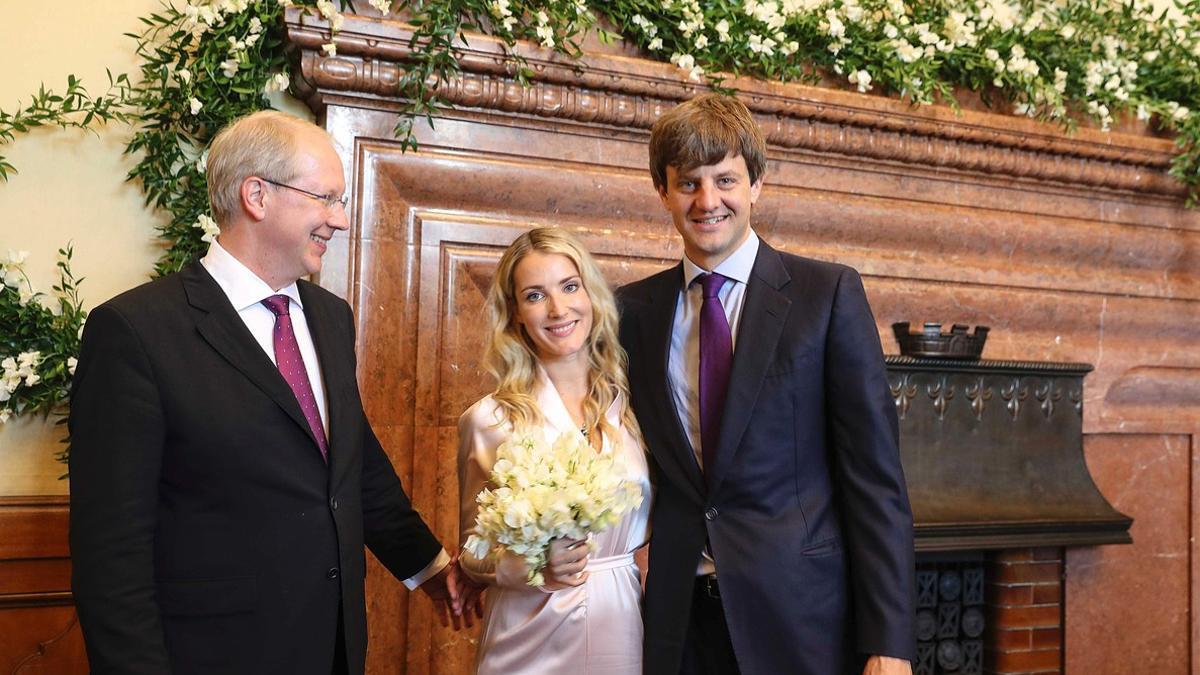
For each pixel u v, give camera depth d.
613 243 3.12
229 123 2.72
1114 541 3.49
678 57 3.06
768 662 1.96
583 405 2.16
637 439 2.17
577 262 2.15
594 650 2.02
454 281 2.95
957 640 3.64
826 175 3.42
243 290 1.92
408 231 2.90
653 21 3.14
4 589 2.61
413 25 2.75
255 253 1.92
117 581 1.69
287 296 2.00
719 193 2.05
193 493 1.80
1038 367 3.49
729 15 3.17
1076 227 3.78
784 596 1.97
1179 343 4.00
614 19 3.12
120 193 2.78
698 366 2.13
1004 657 3.62
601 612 2.04
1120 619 3.83
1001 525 3.28
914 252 3.59
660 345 2.17
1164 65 3.84
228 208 1.92
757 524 2.01
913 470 3.29
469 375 2.96
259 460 1.82
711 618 2.06
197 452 1.78
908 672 1.90
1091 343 3.86
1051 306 3.76
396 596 2.87
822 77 3.44
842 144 3.36
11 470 2.65
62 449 2.70
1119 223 3.90
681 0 3.11
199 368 1.81
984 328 3.39
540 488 1.76
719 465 2.01
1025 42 3.65
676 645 2.02
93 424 1.75
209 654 1.78
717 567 1.99
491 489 2.07
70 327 2.64
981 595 3.67
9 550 2.61
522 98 2.94
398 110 2.86
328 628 1.88
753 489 2.01
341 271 2.80
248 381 1.84
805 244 3.43
